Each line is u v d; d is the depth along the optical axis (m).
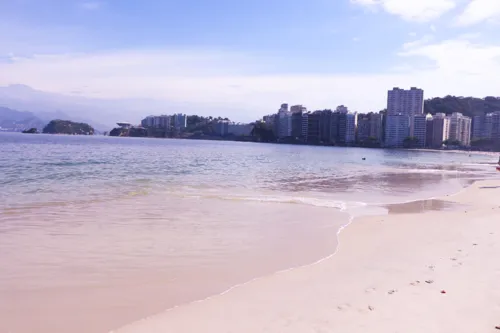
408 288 7.68
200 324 6.31
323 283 8.18
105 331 6.16
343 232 13.37
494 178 42.50
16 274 8.77
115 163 44.34
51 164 39.66
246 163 54.78
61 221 14.40
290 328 6.06
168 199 20.03
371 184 31.83
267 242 11.87
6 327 6.30
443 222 15.23
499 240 11.78
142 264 9.61
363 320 6.26
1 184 24.36
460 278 8.20
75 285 8.19
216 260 10.02
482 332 5.77
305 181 32.41
